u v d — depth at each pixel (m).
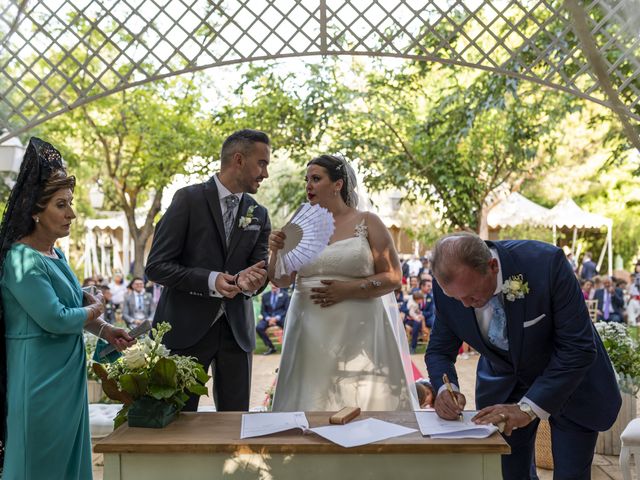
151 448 2.38
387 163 12.55
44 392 2.84
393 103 12.99
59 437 2.88
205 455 2.40
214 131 16.31
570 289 2.67
